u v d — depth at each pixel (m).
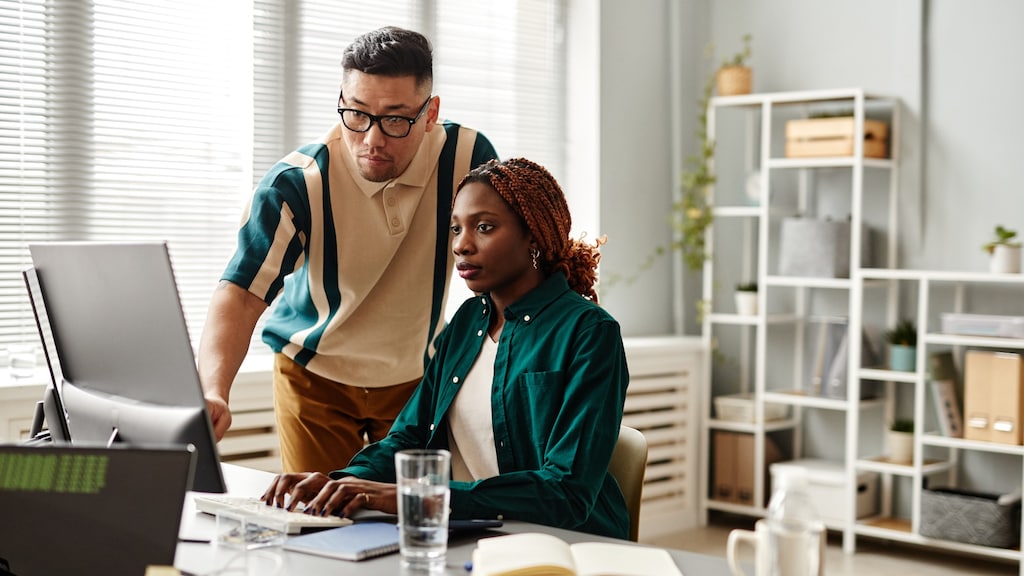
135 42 3.46
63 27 3.30
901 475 4.46
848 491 4.32
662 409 4.72
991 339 3.95
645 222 4.98
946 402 4.13
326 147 2.43
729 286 5.01
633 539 1.94
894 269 4.46
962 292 4.30
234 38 3.70
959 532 4.02
